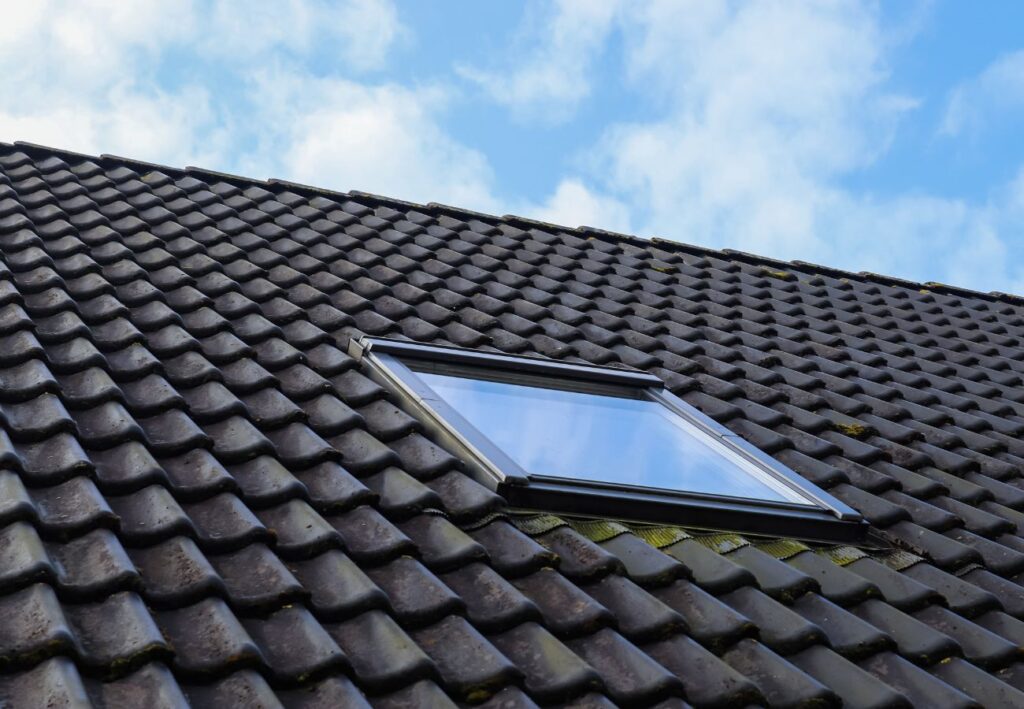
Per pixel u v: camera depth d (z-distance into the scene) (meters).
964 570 4.68
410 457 4.32
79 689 2.51
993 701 3.70
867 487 5.24
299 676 2.86
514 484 4.11
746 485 4.78
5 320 4.66
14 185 7.01
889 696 3.47
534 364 5.39
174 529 3.30
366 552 3.55
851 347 7.61
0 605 2.82
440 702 2.86
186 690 2.71
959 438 6.09
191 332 5.09
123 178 7.60
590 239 9.02
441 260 7.26
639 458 4.77
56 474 3.47
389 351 5.13
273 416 4.38
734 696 3.28
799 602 4.06
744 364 6.52
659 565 3.93
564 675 3.13
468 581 3.57
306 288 6.07
